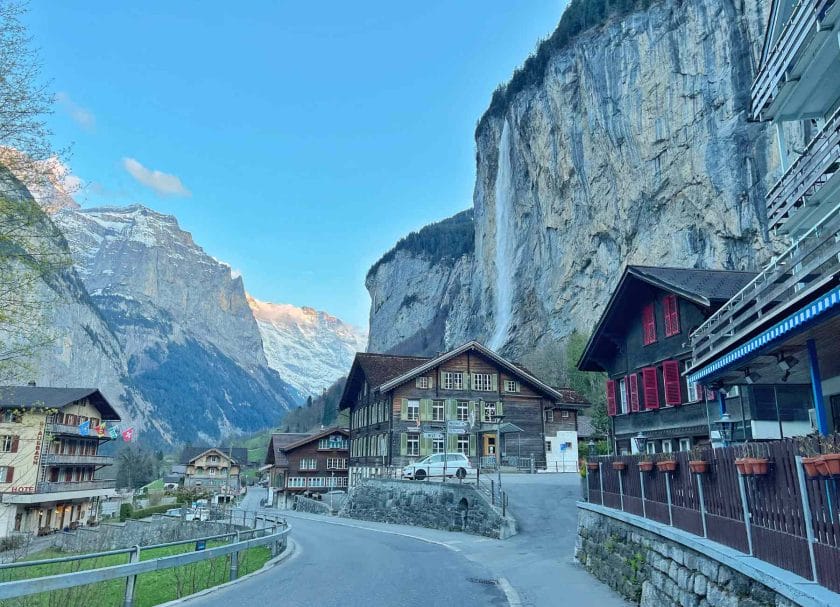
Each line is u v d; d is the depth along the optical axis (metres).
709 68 73.69
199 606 10.87
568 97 96.25
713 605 8.06
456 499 28.41
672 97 77.75
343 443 73.00
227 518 41.81
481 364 46.12
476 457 44.12
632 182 82.88
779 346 12.48
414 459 43.22
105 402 54.41
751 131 68.44
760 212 66.44
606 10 94.12
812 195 14.52
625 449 27.78
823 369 15.30
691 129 75.25
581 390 75.12
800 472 6.21
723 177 70.38
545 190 103.12
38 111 12.39
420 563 17.36
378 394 47.88
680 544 9.52
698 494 9.21
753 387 18.45
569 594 12.67
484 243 132.50
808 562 6.11
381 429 46.22
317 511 53.09
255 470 141.25
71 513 52.00
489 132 130.88
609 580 13.42
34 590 8.55
